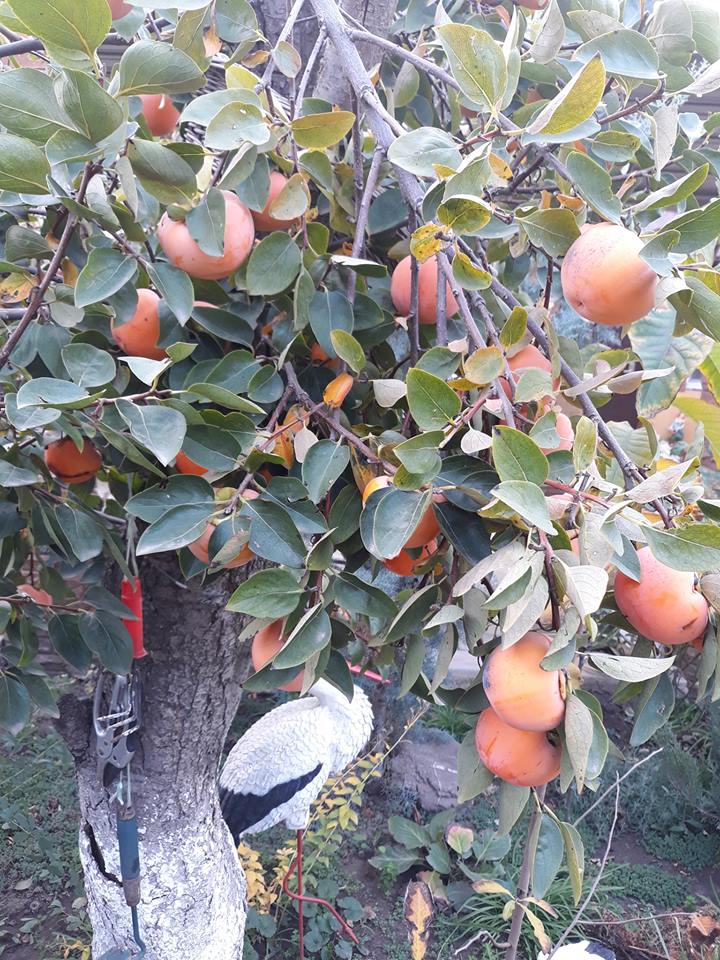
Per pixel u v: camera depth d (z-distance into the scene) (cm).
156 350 107
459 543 84
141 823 181
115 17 112
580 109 79
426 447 78
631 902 334
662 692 89
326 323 102
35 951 299
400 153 85
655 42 115
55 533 133
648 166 128
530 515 67
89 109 79
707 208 77
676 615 82
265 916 305
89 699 180
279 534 90
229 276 108
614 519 76
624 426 119
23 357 106
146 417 88
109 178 110
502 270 161
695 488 83
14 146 84
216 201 92
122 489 144
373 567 104
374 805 387
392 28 149
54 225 111
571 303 91
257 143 87
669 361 109
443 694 94
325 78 136
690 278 83
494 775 91
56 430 112
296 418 100
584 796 389
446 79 91
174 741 178
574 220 92
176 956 194
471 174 79
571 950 227
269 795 248
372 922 322
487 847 338
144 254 104
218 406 108
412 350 102
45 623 142
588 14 105
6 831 354
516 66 91
